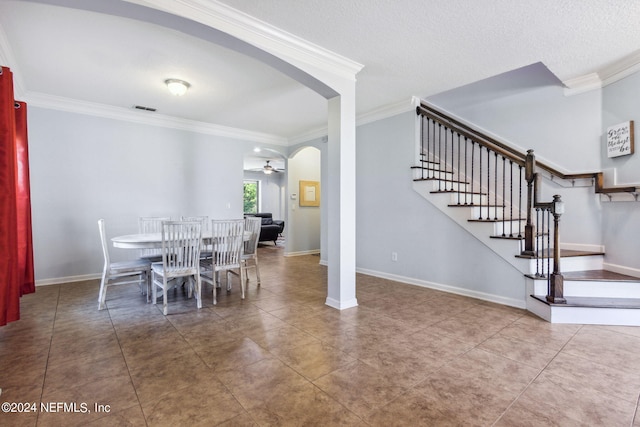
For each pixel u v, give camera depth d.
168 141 5.11
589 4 2.17
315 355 2.14
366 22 2.42
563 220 3.58
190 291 3.59
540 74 3.69
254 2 2.18
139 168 4.84
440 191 3.83
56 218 4.20
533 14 2.29
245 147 5.97
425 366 1.99
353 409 1.57
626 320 2.64
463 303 3.31
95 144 4.48
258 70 3.30
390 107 4.38
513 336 2.45
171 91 3.65
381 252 4.61
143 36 2.64
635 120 2.94
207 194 5.50
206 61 3.10
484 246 3.43
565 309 2.71
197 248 3.23
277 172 11.86
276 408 1.58
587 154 3.36
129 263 3.48
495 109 4.09
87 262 4.43
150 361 2.07
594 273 3.13
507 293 3.25
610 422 1.46
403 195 4.28
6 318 2.27
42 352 2.20
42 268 4.12
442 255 3.84
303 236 6.95
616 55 2.89
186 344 2.33
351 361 2.06
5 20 2.39
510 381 1.81
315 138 5.97
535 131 3.75
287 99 4.18
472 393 1.70
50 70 3.30
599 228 3.33
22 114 3.21
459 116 4.46
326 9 2.25
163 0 2.01
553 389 1.73
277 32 2.52
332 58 2.92
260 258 6.42
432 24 2.44
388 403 1.62
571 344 2.30
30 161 4.02
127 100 4.23
